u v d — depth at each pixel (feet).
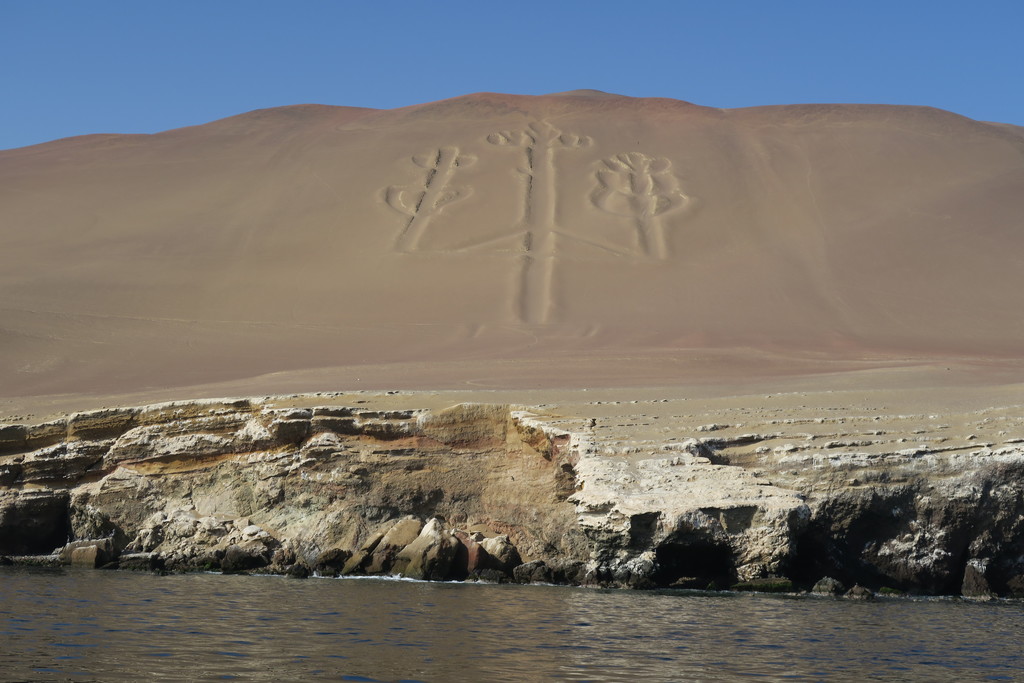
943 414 110.93
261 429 111.45
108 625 71.10
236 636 67.97
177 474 112.37
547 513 104.17
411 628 71.87
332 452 109.09
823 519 95.25
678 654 65.05
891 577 95.30
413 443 110.22
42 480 115.24
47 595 84.48
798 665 63.05
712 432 106.22
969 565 96.32
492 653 64.18
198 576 99.19
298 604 81.51
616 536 91.20
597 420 109.60
